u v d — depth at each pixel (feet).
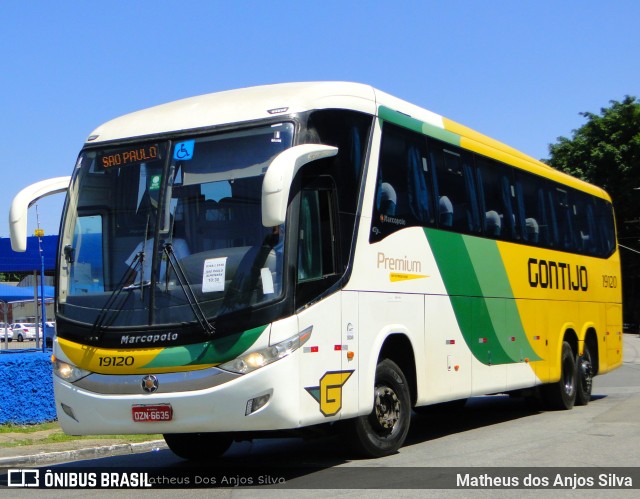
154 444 40.68
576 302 52.70
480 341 39.47
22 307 197.36
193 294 27.02
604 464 30.14
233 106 29.40
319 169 28.86
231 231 27.45
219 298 26.73
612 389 68.74
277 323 26.35
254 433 30.22
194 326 26.61
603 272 58.70
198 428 26.30
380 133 32.58
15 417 45.62
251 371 26.00
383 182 32.42
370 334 30.68
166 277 27.55
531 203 47.34
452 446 35.32
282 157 25.72
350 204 30.19
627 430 39.63
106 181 29.86
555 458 31.50
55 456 37.06
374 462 30.99
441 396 35.73
